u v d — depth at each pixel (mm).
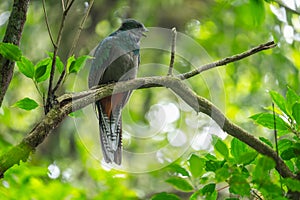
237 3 14414
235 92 20312
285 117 7461
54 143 18219
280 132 7492
